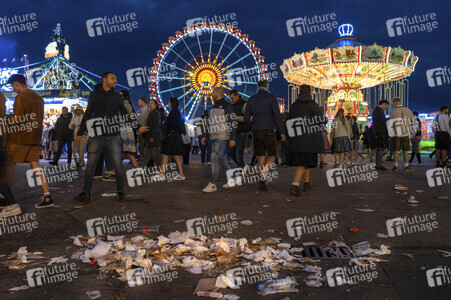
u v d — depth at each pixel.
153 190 6.12
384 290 2.26
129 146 7.04
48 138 16.80
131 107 7.35
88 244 3.21
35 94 4.57
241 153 7.94
